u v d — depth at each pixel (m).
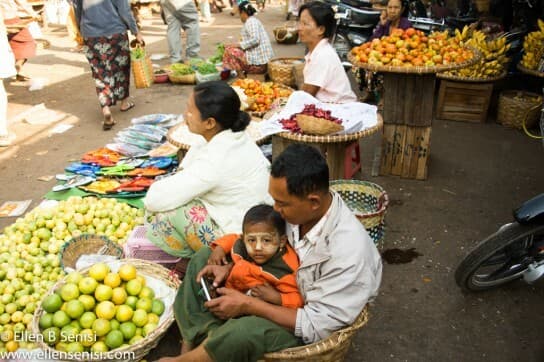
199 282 2.25
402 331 2.75
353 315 1.94
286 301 2.10
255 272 2.17
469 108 5.86
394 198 4.18
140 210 3.62
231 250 2.38
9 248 3.09
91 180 4.13
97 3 5.34
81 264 2.84
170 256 3.08
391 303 2.96
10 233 3.24
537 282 2.62
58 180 4.45
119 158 4.55
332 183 3.42
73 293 2.40
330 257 1.94
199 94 2.53
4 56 5.05
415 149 4.40
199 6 13.80
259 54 7.21
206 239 2.75
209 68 7.30
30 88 7.25
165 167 4.32
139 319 2.45
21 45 7.38
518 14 6.48
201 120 2.54
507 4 6.78
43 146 5.26
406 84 4.19
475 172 4.62
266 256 2.15
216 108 2.50
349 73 8.12
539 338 2.69
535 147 5.15
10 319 2.63
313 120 3.49
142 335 2.46
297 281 2.09
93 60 5.52
